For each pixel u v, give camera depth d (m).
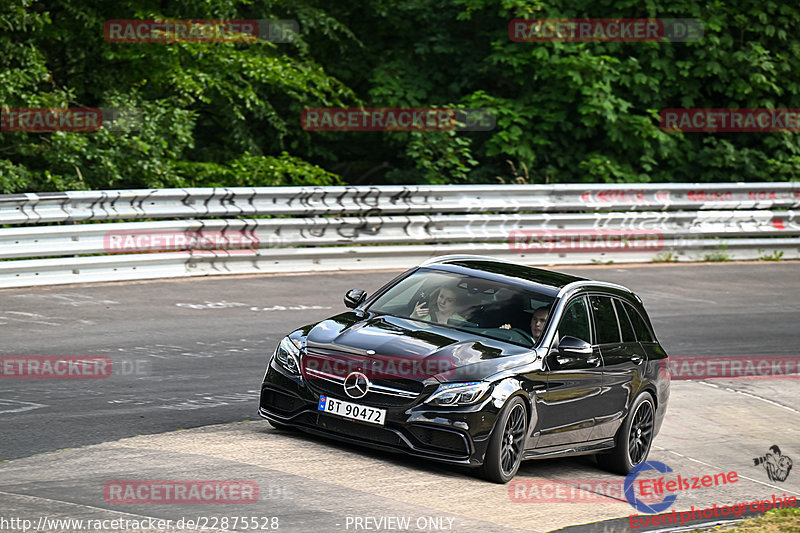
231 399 17.41
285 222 30.72
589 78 44.31
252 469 13.24
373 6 47.41
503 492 13.95
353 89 49.41
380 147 49.16
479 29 47.31
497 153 43.91
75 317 22.59
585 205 37.34
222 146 47.34
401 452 13.89
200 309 24.77
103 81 40.53
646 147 46.06
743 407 22.55
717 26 46.56
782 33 47.97
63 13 39.31
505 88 47.25
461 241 34.59
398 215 34.31
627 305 17.69
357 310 16.06
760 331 29.08
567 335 15.70
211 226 29.27
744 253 40.84
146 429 14.95
